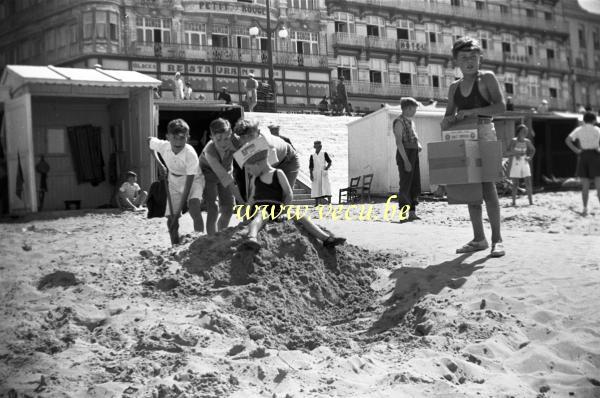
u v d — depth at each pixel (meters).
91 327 5.47
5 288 6.71
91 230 11.91
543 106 28.30
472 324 4.79
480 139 6.45
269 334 5.14
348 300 6.02
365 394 3.78
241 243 6.32
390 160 20.09
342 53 47.31
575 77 54.72
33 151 18.30
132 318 5.40
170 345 4.74
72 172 19.70
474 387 3.88
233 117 20.94
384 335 5.02
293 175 6.82
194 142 22.62
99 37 40.25
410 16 48.91
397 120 11.19
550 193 21.80
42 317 5.64
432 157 6.48
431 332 4.87
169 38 42.38
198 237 7.23
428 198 18.62
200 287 5.98
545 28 53.03
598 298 5.06
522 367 4.20
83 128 19.67
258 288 5.79
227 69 43.38
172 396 3.85
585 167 12.57
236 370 4.24
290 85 45.41
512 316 4.90
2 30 46.59
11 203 18.19
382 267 6.71
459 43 6.41
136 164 18.55
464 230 9.15
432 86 50.16
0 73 46.69
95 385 4.04
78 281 6.67
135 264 7.04
